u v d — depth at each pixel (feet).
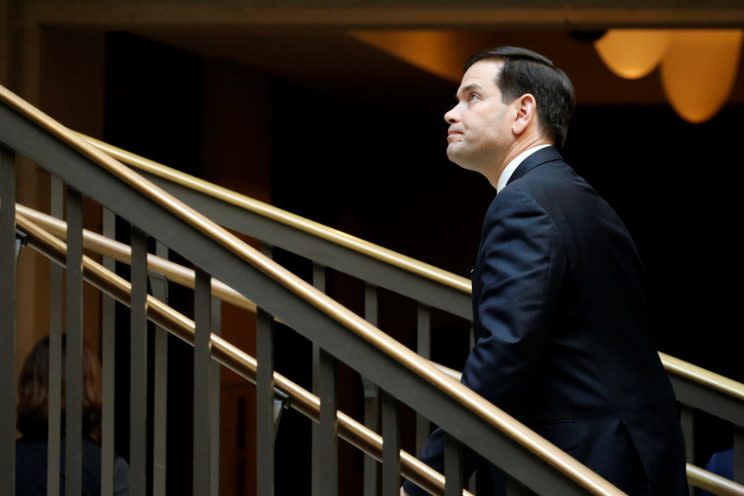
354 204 69.87
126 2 39.47
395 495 13.52
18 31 39.78
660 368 15.80
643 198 77.51
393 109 70.44
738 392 20.30
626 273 15.61
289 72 56.90
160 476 15.88
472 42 61.36
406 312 73.56
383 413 13.58
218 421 16.44
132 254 14.33
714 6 36.58
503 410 14.43
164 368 16.05
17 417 19.81
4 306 15.03
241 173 55.83
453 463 13.35
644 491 14.98
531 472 13.02
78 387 14.88
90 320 41.70
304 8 38.70
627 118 76.59
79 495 15.05
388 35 50.72
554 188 15.33
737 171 76.18
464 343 71.77
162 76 49.01
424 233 74.95
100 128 43.91
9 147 14.73
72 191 14.56
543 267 14.58
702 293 77.77
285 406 16.31
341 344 13.50
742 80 61.72
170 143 49.78
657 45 52.95
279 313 13.69
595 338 15.16
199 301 13.99
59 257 15.96
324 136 65.62
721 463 22.00
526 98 16.69
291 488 62.54
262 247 23.08
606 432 14.97
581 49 63.41
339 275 67.36
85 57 42.63
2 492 14.97
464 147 16.93
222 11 39.22
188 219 13.93
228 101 54.44
